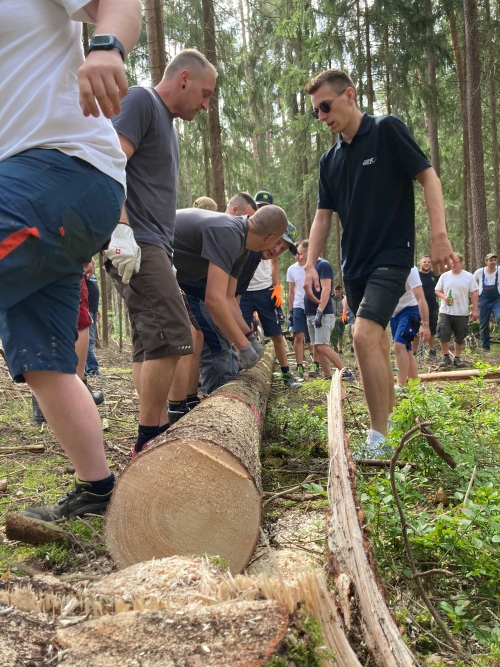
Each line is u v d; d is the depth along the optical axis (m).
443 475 2.73
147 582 1.37
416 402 2.92
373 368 3.18
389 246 3.32
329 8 14.45
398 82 14.89
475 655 1.51
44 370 1.94
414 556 1.90
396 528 1.94
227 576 1.37
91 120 1.89
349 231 3.46
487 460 2.88
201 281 4.14
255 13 13.03
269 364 5.51
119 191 1.96
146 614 1.00
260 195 6.23
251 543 1.84
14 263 1.69
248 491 1.85
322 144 17.52
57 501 2.33
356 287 3.55
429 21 14.58
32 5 1.80
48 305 1.94
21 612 1.03
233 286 3.94
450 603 1.74
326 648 0.99
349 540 1.41
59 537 2.10
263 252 4.00
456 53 16.83
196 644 0.93
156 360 2.79
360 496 2.13
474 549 1.84
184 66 2.98
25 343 1.90
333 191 3.54
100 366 9.01
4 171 1.73
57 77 1.83
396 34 14.64
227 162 13.59
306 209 18.19
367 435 3.43
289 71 14.60
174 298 2.79
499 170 18.66
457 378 5.61
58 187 1.76
